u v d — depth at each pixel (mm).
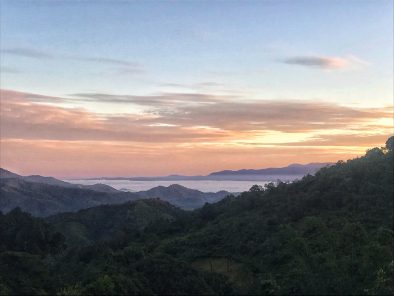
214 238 71188
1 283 54625
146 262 54156
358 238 54250
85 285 50781
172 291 49812
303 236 59812
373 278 47250
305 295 47688
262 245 61844
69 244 114562
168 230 92312
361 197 66938
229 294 51656
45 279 59719
